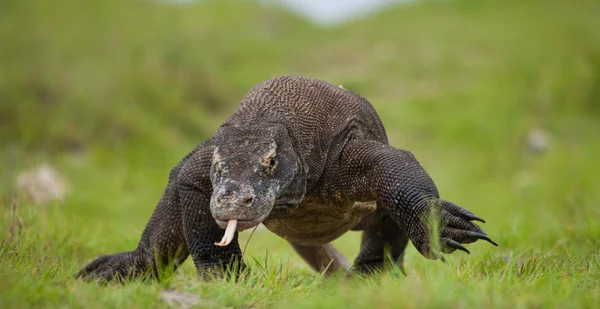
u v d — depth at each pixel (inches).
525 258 477.7
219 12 2123.5
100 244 585.9
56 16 1547.7
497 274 384.8
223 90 1605.6
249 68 1838.1
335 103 422.0
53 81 1369.3
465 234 358.3
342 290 338.0
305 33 2169.0
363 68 1930.4
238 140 379.6
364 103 448.5
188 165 402.6
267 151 371.9
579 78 1660.9
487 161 1207.6
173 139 1326.3
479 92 1667.1
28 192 837.8
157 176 1107.3
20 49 1441.9
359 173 399.9
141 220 809.5
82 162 1180.5
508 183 1056.8
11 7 1541.6
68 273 399.5
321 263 502.6
